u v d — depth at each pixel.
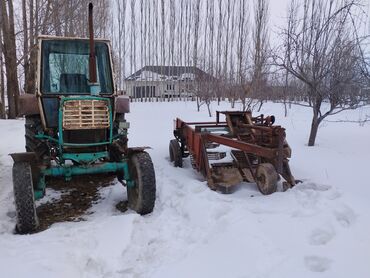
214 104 21.78
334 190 4.79
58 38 5.13
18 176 4.22
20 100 5.08
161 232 4.16
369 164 6.34
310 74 7.76
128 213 4.81
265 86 13.94
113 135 5.11
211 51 28.44
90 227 4.23
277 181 5.32
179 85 31.25
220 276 3.12
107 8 29.34
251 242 3.52
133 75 34.88
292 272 3.06
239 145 5.45
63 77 5.08
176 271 3.27
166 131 11.09
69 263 3.42
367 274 2.97
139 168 4.68
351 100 7.39
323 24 7.59
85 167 4.68
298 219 4.04
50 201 5.39
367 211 4.11
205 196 4.96
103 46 5.32
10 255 3.53
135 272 3.36
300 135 9.35
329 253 3.31
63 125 4.52
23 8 15.46
